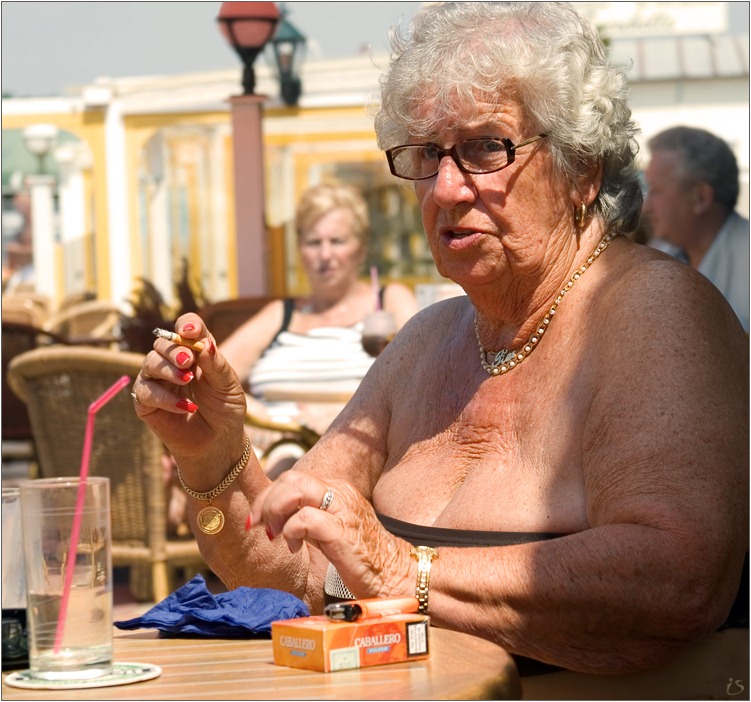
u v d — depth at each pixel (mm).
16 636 1523
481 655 1481
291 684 1360
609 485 1795
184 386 2143
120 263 8008
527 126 2014
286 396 5414
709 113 7293
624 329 1904
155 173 7973
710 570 1696
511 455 2014
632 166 2170
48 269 9250
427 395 2264
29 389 4477
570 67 2023
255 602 1877
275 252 7691
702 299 1929
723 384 1819
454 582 1702
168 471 4852
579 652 1731
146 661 1569
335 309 5875
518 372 2076
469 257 2043
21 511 1439
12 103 7781
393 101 2123
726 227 6363
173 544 4648
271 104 7605
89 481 1448
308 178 7645
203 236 7988
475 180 2012
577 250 2092
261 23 7301
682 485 1728
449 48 2057
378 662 1444
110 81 7754
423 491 2115
